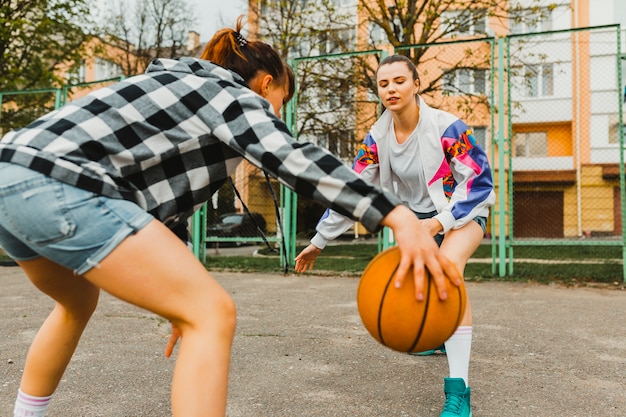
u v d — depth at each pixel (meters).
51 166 1.34
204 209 9.82
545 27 23.73
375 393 2.77
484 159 2.64
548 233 25.27
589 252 13.13
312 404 2.59
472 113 13.59
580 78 24.25
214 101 1.47
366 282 1.60
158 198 1.51
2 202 1.35
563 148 25.25
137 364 3.23
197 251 9.73
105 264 1.36
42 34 14.87
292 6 15.27
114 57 21.84
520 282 7.47
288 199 8.99
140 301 1.40
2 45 14.32
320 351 3.62
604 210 24.44
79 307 1.82
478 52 12.70
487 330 4.32
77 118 1.42
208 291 1.43
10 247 1.57
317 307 5.40
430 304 1.49
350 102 12.08
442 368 3.25
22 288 6.93
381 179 3.03
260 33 16.41
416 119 2.81
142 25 21.34
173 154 1.48
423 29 12.20
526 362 3.39
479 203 2.55
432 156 2.75
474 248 2.59
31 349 1.84
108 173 1.39
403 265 1.33
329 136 12.89
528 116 24.84
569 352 3.63
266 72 1.75
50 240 1.35
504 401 2.66
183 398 1.35
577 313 5.09
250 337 4.02
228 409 2.51
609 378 3.05
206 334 1.40
